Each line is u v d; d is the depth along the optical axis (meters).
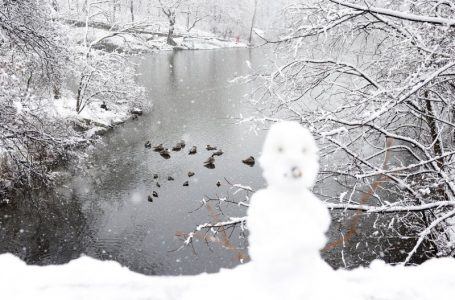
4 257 3.00
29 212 14.67
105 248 12.91
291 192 1.95
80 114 23.77
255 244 1.96
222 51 61.81
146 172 18.27
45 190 16.06
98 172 18.08
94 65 24.75
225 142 22.06
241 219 7.16
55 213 14.73
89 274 2.81
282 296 1.95
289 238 1.86
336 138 8.02
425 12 8.17
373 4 7.38
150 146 21.39
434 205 6.94
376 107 7.18
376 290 2.71
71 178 17.23
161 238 13.27
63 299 2.55
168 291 2.59
